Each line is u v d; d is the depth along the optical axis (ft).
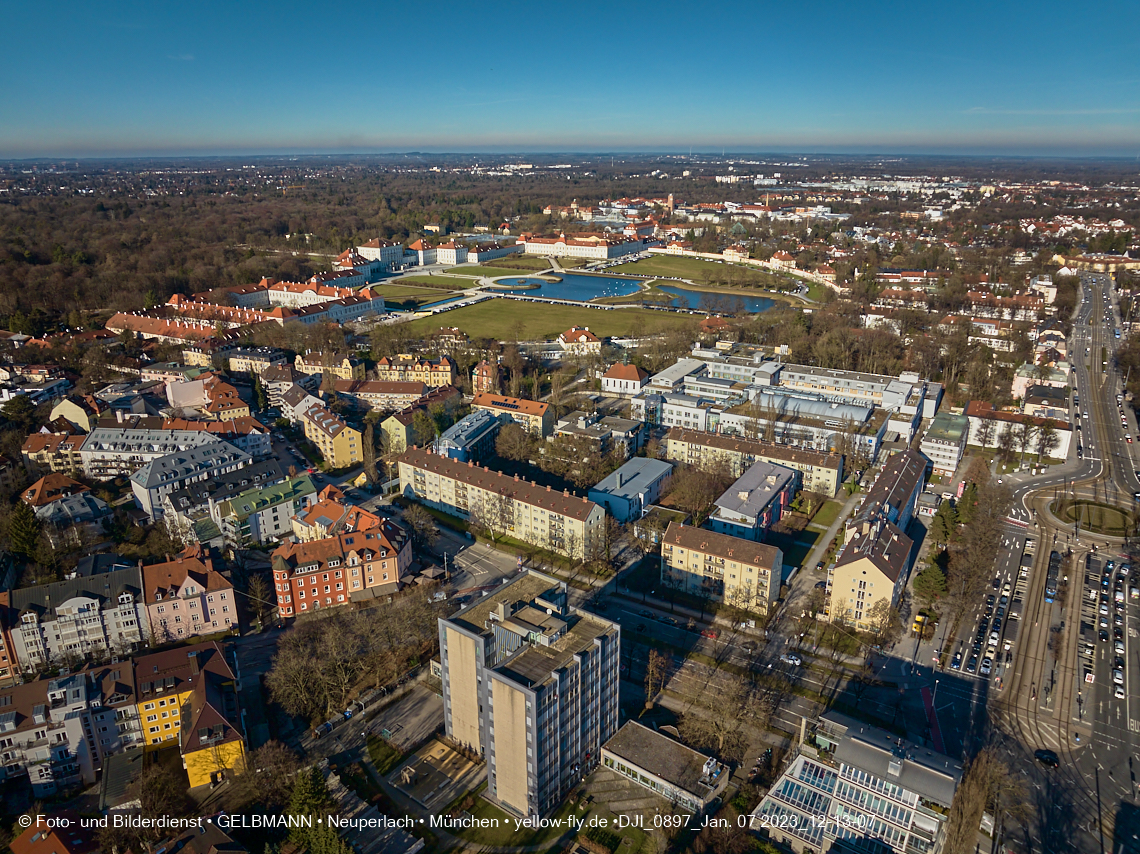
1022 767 633.61
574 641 611.47
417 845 558.56
